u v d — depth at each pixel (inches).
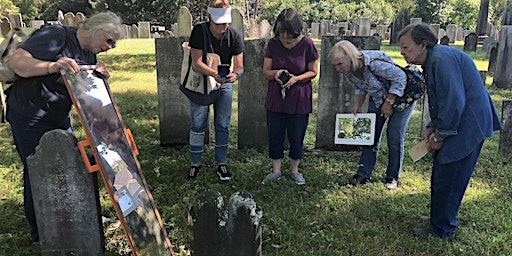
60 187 119.2
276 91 174.9
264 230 146.6
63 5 1402.6
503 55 363.3
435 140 131.4
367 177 188.5
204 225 91.0
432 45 130.2
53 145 115.1
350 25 952.3
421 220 157.2
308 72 172.9
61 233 124.2
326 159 217.5
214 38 171.9
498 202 170.1
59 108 128.6
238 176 193.9
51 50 118.6
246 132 228.5
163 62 220.7
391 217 158.6
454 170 133.6
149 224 122.4
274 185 182.7
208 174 195.5
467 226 152.8
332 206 166.2
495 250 139.2
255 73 219.6
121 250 136.6
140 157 216.2
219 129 188.4
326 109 224.5
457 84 125.3
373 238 145.2
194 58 173.6
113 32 124.5
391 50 623.2
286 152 226.5
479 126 129.0
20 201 169.0
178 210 162.4
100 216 125.3
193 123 187.0
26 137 126.7
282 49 171.5
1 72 119.6
